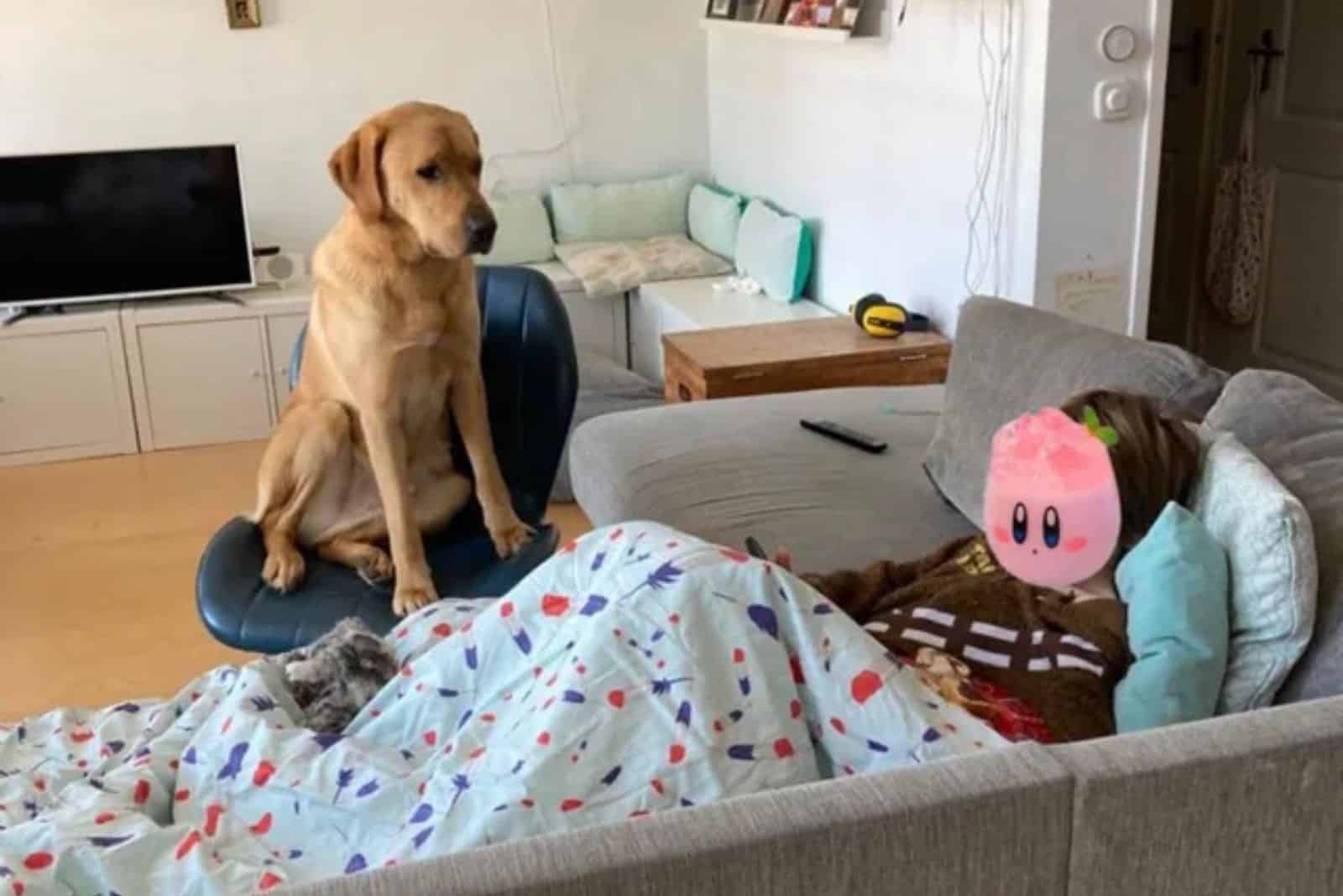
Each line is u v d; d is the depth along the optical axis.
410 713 1.56
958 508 2.31
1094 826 1.08
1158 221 4.38
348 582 2.37
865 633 1.40
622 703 1.29
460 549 2.50
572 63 4.90
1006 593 1.58
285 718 1.66
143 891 1.36
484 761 1.33
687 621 1.33
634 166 5.08
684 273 4.66
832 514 2.37
